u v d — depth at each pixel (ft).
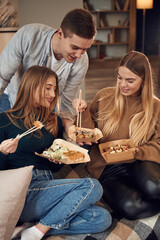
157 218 5.01
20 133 5.01
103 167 5.57
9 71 6.22
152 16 26.09
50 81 5.05
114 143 5.48
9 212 4.13
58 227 4.41
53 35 5.83
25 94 5.11
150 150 5.30
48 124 5.31
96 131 5.50
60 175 6.14
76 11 5.01
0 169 4.81
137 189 5.07
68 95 7.07
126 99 5.56
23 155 5.05
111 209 5.21
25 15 10.61
